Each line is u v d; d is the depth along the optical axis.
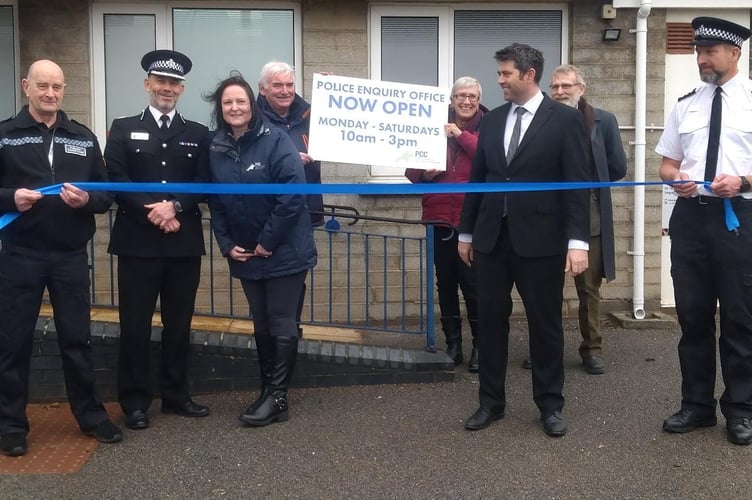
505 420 4.74
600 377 5.54
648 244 7.14
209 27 6.77
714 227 4.34
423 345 6.04
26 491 3.86
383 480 3.97
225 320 5.95
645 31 6.87
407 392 5.25
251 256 4.66
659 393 5.20
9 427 4.29
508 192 4.41
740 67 7.09
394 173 6.90
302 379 5.34
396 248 6.91
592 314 5.59
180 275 4.71
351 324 6.29
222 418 4.82
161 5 6.69
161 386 4.88
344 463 4.17
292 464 4.16
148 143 4.55
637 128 6.93
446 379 5.43
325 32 6.75
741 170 4.27
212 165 4.62
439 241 5.74
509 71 4.34
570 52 6.99
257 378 5.30
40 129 4.23
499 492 3.84
